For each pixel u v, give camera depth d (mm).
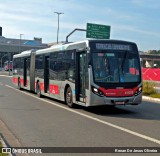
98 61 14648
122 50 15047
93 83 14438
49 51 20281
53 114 14570
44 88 21188
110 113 15203
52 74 19547
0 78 56656
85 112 15344
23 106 17375
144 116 14375
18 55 30172
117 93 14562
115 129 11148
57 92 18641
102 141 9320
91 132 10602
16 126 11641
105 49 14859
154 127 11586
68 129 11102
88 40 14875
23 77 27500
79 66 15914
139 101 14969
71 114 14633
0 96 23000
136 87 14875
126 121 12906
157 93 26250
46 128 11273
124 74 14797
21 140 9469
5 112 15078
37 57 23047
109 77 14570
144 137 9875
